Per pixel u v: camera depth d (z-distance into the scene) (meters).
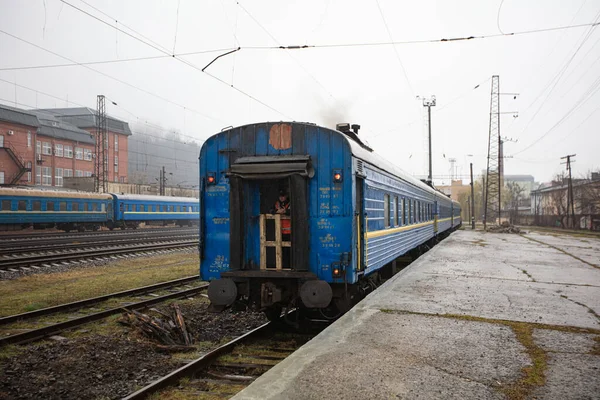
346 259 6.88
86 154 64.31
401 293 8.20
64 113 73.81
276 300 6.74
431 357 4.63
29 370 5.64
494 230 40.41
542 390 3.79
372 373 4.15
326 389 3.78
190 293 10.41
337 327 5.79
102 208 36.38
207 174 7.53
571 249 19.36
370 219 8.33
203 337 7.37
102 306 9.13
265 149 7.27
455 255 15.77
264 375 4.09
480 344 5.08
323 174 7.04
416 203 14.73
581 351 4.85
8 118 51.25
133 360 6.12
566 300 7.62
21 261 14.72
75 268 14.48
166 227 43.81
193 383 5.29
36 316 8.17
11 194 29.16
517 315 6.49
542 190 77.31
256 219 7.20
